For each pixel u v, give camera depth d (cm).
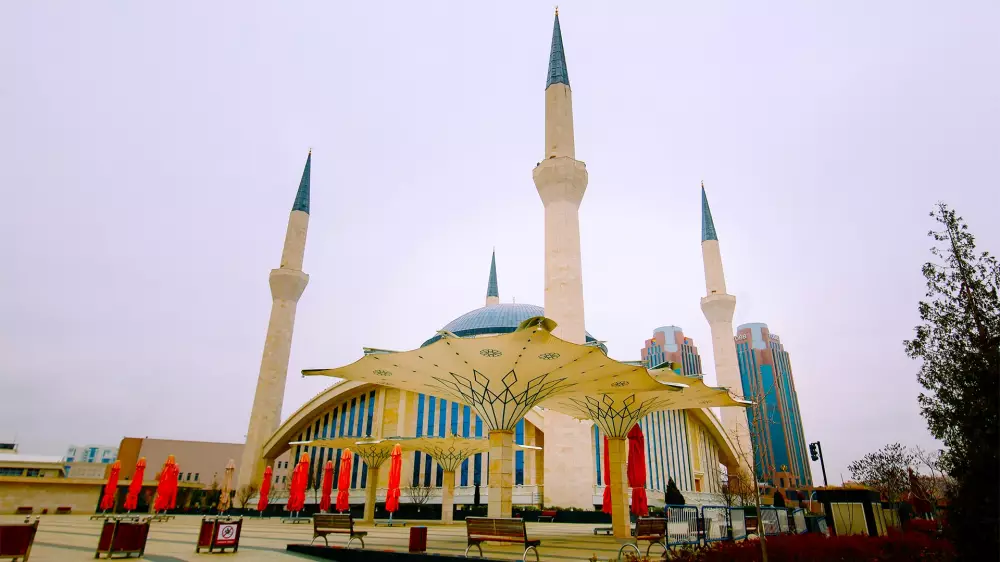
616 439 2488
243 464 6419
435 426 5497
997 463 878
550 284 4019
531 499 4531
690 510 1539
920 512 2734
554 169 4238
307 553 1728
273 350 6800
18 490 5272
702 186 7731
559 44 4950
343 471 3881
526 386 2084
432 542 2045
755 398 2691
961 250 1233
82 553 1602
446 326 6588
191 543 2050
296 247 7244
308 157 7862
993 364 950
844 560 1265
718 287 6956
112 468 3688
